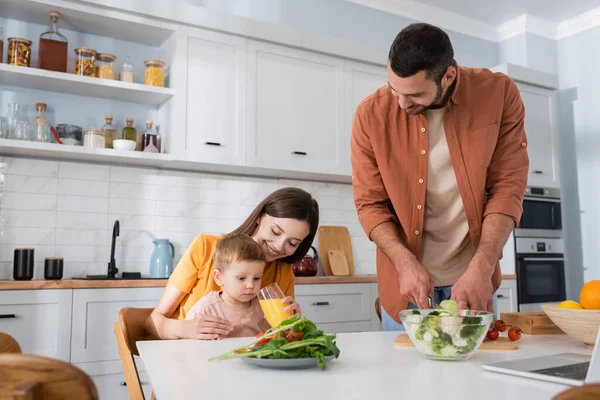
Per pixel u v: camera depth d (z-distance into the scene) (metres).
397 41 1.37
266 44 3.37
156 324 1.42
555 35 4.86
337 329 3.26
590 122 4.58
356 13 4.14
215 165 3.25
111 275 2.98
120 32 3.17
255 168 3.33
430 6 4.46
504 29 4.84
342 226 3.97
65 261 3.05
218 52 3.21
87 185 3.15
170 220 3.36
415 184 1.61
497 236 1.46
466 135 1.58
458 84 1.56
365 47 3.70
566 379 0.75
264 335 0.97
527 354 1.04
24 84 2.95
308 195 1.75
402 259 1.38
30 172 3.01
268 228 1.71
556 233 4.26
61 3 2.84
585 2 4.43
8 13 2.93
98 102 3.21
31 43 2.87
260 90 3.32
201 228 3.45
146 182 3.31
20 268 2.71
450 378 0.80
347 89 3.66
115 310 2.69
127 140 3.05
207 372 0.85
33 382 0.49
